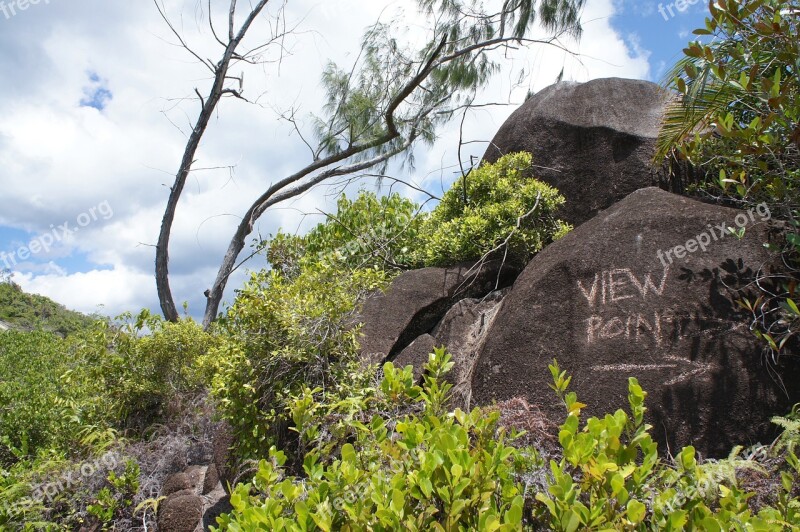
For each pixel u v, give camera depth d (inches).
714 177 220.4
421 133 497.7
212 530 117.0
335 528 104.1
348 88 483.5
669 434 161.2
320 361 202.4
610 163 282.4
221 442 226.2
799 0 181.6
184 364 298.5
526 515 109.3
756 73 173.6
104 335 293.9
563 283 195.2
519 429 162.7
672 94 271.0
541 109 308.3
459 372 215.0
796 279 169.9
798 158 178.9
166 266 474.9
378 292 251.1
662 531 94.0
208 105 472.4
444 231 278.2
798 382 160.4
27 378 355.3
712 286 177.8
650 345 174.1
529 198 271.9
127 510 228.1
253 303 205.8
